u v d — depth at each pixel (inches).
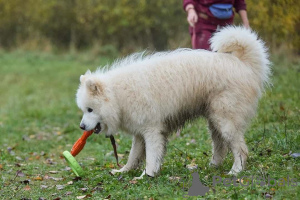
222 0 267.4
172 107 207.0
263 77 211.3
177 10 736.3
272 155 221.9
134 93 207.3
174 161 237.0
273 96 347.3
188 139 291.1
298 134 247.6
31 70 686.5
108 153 287.3
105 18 786.8
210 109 206.8
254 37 210.1
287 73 420.2
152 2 753.6
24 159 291.6
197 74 205.3
